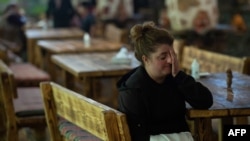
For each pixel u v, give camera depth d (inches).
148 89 135.3
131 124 134.0
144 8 493.4
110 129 122.0
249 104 143.8
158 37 134.6
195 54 236.2
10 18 463.2
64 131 160.2
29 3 639.1
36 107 211.8
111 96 296.2
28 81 274.4
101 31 406.6
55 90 153.2
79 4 504.1
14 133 204.4
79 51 293.7
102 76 217.8
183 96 139.6
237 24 366.3
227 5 450.9
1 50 301.0
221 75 185.6
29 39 373.1
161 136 136.3
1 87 201.0
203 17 305.7
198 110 139.5
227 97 151.9
